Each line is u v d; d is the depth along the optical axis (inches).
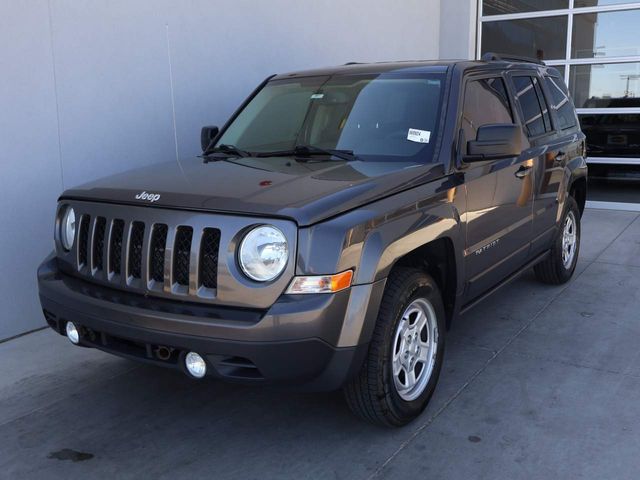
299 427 138.4
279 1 275.4
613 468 120.8
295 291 112.6
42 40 188.2
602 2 388.5
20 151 185.5
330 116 166.4
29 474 122.3
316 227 113.1
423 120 154.9
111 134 210.1
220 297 115.7
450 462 123.9
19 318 190.4
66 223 142.0
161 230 123.3
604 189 400.5
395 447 129.7
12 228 185.8
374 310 119.2
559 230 220.4
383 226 122.0
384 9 358.3
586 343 182.1
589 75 399.5
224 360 115.1
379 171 137.1
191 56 235.8
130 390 156.5
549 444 129.3
